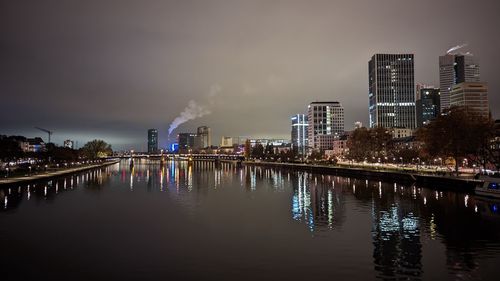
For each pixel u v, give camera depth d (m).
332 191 132.12
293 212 89.06
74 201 110.88
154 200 112.62
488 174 114.69
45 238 66.00
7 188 139.25
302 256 54.62
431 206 93.56
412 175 147.38
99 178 199.00
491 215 81.25
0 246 61.06
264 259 53.38
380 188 137.12
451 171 153.00
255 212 89.56
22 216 86.62
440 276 46.75
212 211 91.56
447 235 65.31
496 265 50.22
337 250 57.38
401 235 65.69
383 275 47.16
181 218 82.75
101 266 51.28
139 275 47.88
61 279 46.84
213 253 56.38
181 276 47.44
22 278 47.28
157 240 64.00
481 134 128.00
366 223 75.62
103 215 87.25
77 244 61.97
